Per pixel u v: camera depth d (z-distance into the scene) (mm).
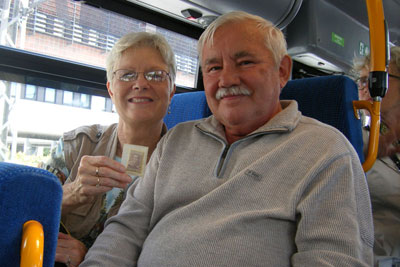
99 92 2223
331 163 1055
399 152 1900
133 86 1538
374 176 1875
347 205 996
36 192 458
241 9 2535
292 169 1096
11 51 1823
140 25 2434
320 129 1172
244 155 1204
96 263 1130
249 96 1261
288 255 1036
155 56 1569
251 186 1112
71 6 2035
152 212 1324
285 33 3518
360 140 1460
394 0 3715
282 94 1642
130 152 1437
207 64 1345
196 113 1981
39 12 1917
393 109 1867
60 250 1242
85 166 1329
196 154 1323
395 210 1866
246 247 1021
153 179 1370
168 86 1623
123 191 1562
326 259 921
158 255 1119
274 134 1213
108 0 2180
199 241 1063
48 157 1659
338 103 1454
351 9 3689
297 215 1056
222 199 1127
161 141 1490
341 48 3717
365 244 1006
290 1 2719
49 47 1979
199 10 2428
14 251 447
